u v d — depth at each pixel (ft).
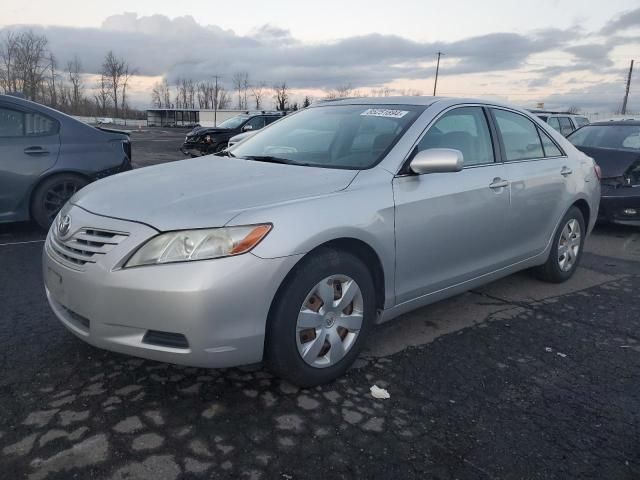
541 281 16.60
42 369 10.14
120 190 10.10
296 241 8.84
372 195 10.24
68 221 9.71
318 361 9.71
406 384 10.13
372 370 10.62
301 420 8.81
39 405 8.96
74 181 21.02
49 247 10.00
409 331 12.60
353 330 10.17
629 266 18.97
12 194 19.95
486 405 9.52
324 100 15.62
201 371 10.21
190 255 8.34
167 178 10.67
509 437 8.61
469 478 7.63
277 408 9.12
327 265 9.43
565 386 10.30
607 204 23.67
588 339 12.50
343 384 10.03
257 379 10.03
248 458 7.83
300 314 9.21
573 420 9.16
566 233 16.26
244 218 8.62
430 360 11.15
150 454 7.82
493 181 12.93
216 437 8.28
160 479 7.33
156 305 8.30
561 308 14.43
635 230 25.44
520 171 13.94
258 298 8.61
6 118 19.85
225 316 8.39
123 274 8.45
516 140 14.47
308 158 11.91
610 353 11.80
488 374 10.66
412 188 11.00
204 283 8.21
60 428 8.36
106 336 8.77
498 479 7.63
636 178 23.41
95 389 9.50
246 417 8.83
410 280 11.23
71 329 9.37
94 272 8.68
